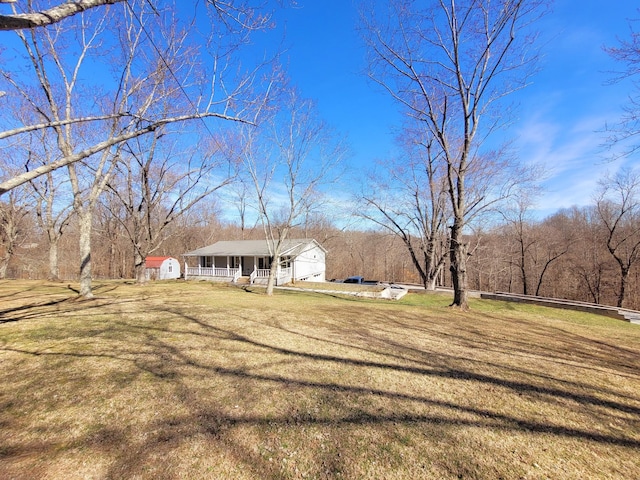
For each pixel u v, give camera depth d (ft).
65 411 9.47
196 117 18.83
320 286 70.08
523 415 9.91
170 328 20.13
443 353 16.55
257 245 86.12
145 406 9.87
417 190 68.08
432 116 33.88
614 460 7.72
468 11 29.99
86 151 13.03
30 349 15.35
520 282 111.14
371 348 16.97
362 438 8.35
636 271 82.23
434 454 7.74
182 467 7.03
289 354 15.40
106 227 93.35
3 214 67.26
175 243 128.06
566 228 103.24
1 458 7.21
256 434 8.44
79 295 33.86
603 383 12.95
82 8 9.77
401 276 135.13
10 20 8.32
